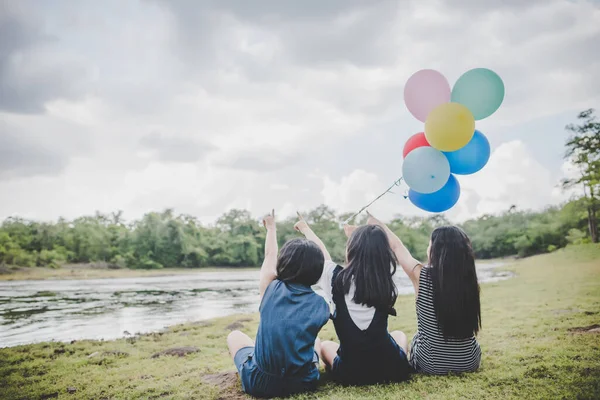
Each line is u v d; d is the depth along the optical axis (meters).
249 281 29.61
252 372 2.97
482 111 4.01
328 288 3.17
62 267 52.16
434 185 3.86
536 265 25.12
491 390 3.00
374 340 3.01
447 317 3.10
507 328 5.75
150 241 62.59
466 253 3.08
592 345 4.34
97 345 6.41
